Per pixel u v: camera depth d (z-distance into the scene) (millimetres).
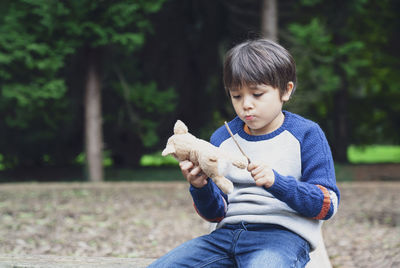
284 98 2082
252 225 2088
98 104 11141
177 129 2027
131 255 4633
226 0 13766
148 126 12242
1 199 8016
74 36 10266
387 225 5992
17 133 13547
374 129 19125
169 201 7891
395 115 18547
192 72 15312
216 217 2178
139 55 14289
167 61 14773
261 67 1966
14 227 5855
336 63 12602
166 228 5840
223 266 2029
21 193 8688
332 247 4969
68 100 12367
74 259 2615
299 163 2070
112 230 5723
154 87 11898
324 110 17359
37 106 10789
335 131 16391
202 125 15492
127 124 12836
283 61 2039
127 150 15133
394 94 18047
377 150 29812
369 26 16344
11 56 9789
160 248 4910
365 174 13555
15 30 10023
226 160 1876
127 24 10602
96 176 11109
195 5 14242
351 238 5328
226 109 14352
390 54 17062
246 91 2006
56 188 9266
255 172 1895
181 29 14594
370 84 18094
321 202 1927
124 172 13984
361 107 18484
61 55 10164
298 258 1937
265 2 11172
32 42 9938
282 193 1896
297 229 2027
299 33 10781
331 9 12078
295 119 2141
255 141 2133
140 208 7234
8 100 11094
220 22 14477
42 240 5227
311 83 11484
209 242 2098
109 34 10461
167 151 1982
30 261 2531
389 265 4203
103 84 12516
